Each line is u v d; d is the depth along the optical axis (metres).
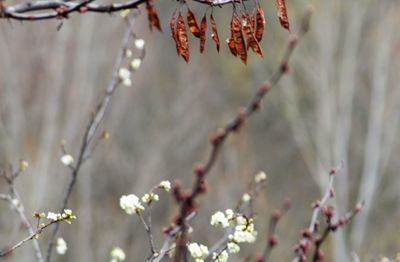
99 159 18.42
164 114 21.98
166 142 21.17
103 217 18.23
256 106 3.93
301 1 22.08
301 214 21.84
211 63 24.03
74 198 17.09
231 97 23.59
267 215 17.45
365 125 23.50
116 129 19.08
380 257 5.43
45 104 15.47
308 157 22.62
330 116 21.73
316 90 21.94
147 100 21.69
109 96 4.60
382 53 22.27
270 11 22.77
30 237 3.26
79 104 15.90
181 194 3.62
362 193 21.00
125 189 19.70
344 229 18.94
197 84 23.20
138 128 20.91
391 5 22.77
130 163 20.20
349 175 23.08
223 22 23.66
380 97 21.84
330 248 18.92
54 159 14.79
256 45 2.79
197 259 3.24
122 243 17.61
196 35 2.79
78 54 16.45
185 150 21.52
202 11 22.36
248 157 20.78
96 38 17.03
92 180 18.75
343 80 22.11
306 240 3.93
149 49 21.70
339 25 22.16
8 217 11.59
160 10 22.19
